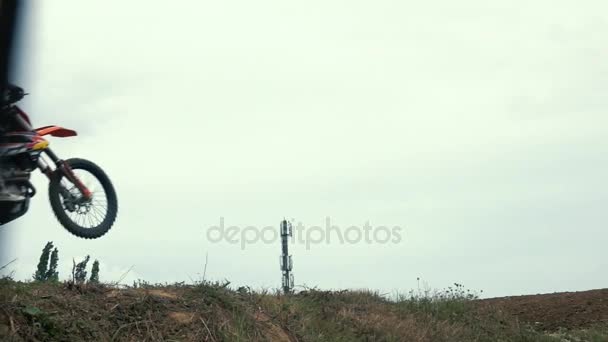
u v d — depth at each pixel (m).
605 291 15.97
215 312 6.33
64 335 4.98
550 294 16.59
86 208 7.09
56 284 5.84
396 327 8.97
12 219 6.16
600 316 13.93
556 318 14.19
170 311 6.06
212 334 5.97
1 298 4.96
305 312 8.24
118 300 5.90
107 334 5.34
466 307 12.03
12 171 6.09
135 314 5.77
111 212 7.50
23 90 6.25
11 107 6.17
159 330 5.72
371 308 9.84
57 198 6.86
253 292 7.92
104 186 7.52
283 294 8.85
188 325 5.96
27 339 4.71
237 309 6.73
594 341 12.24
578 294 16.09
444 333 9.72
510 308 15.31
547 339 11.75
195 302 6.39
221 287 7.10
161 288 6.72
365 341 8.34
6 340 4.54
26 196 6.30
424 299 11.70
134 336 5.51
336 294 10.20
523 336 11.49
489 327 11.35
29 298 5.22
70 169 6.96
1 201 5.91
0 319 4.73
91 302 5.70
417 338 8.95
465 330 10.49
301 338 7.12
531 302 15.72
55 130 6.91
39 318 4.94
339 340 7.86
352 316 8.92
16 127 6.24
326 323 8.24
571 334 12.79
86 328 5.21
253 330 6.51
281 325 7.15
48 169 6.81
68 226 6.91
